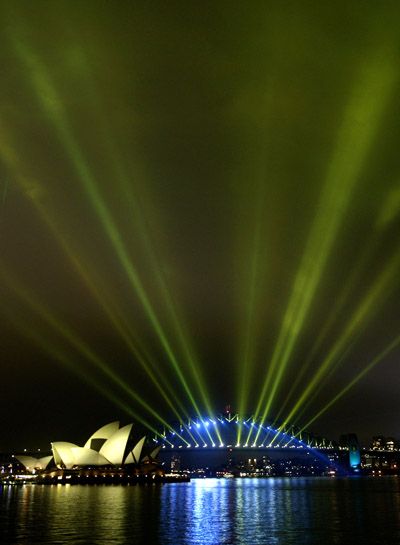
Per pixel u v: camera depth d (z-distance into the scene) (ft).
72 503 187.01
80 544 83.51
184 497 231.50
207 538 91.35
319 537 92.53
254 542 86.69
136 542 86.02
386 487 368.48
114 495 250.78
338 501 199.62
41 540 88.28
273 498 223.10
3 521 120.16
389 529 104.17
